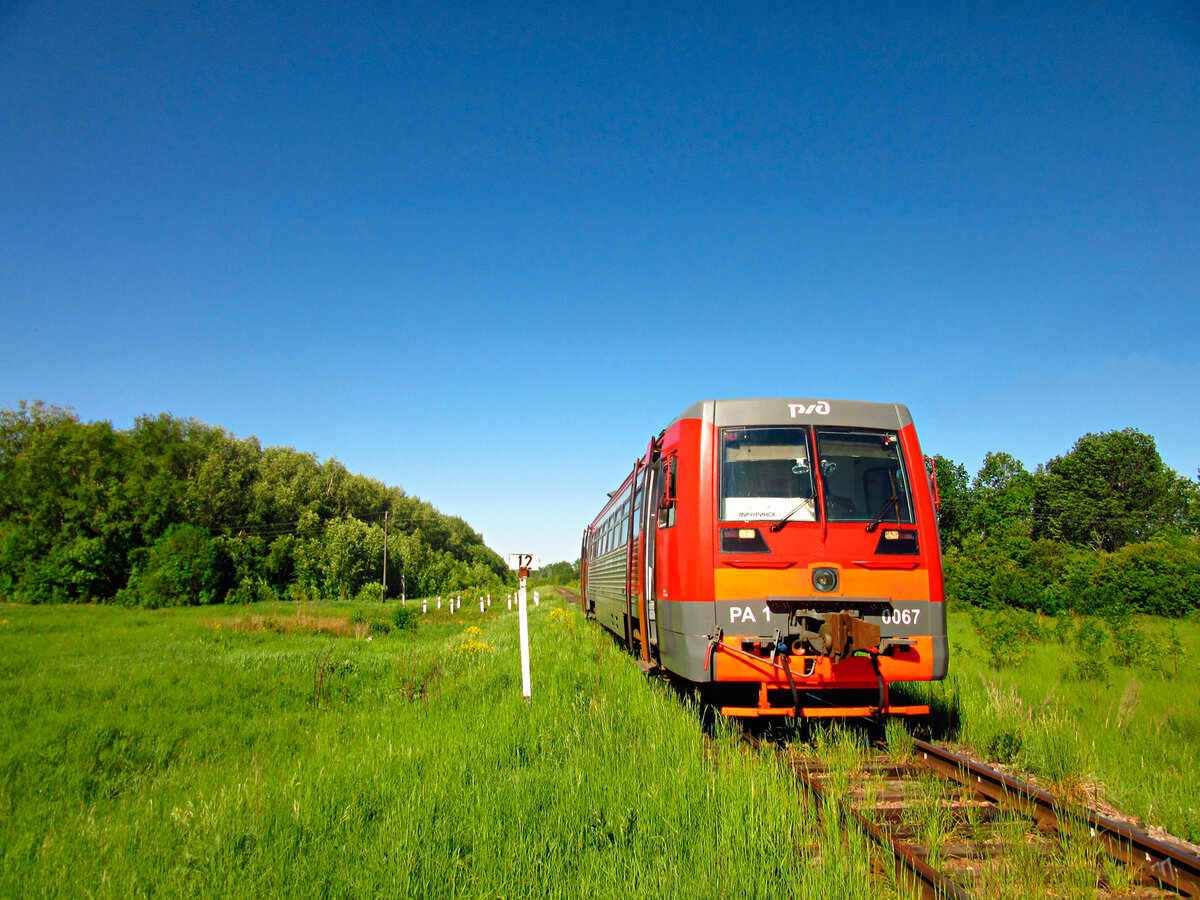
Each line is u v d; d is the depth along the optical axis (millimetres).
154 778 6953
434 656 14258
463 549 127375
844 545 7176
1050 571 31891
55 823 5555
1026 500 55938
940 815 4879
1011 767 6461
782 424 7637
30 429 66688
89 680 12117
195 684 11625
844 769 5918
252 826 4699
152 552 53281
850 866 3859
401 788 5355
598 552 20844
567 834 4449
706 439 7602
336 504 77562
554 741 6797
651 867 3988
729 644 6992
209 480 62375
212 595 51500
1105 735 7281
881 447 7641
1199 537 49938
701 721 7766
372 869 3975
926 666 6992
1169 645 13398
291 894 3770
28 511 58875
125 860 4395
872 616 6988
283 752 7637
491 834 4395
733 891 3627
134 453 63188
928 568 7219
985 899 3672
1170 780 5836
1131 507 53875
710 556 7223
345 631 22797
